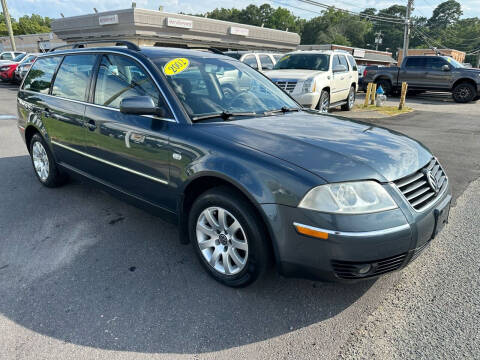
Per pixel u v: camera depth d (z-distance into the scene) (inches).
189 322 94.0
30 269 116.3
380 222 86.0
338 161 92.8
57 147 164.4
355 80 486.3
